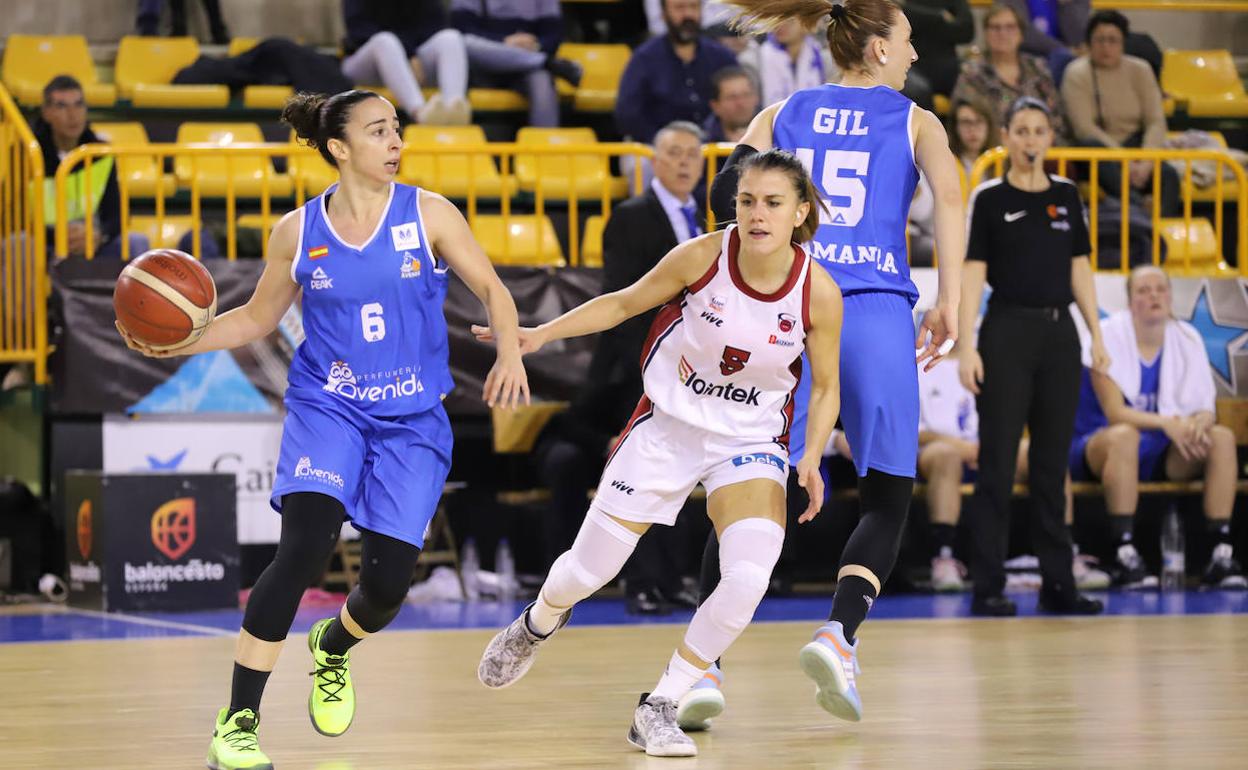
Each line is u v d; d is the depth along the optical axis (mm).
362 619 9961
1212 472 23281
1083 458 23609
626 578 20562
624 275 20016
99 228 23906
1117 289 23875
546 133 29422
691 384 10008
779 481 9969
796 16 11773
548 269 22859
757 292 9836
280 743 10242
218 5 32156
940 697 12180
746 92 24906
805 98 11523
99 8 32500
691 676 9906
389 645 16594
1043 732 10391
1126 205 24484
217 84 29828
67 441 22812
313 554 9352
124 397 22172
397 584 9688
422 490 9773
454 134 28688
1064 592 19812
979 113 26234
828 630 10336
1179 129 33219
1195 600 21625
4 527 23016
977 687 12773
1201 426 23062
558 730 10727
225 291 22141
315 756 9703
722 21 30203
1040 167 19078
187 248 23859
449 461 10086
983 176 25000
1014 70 28000
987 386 19281
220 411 22469
